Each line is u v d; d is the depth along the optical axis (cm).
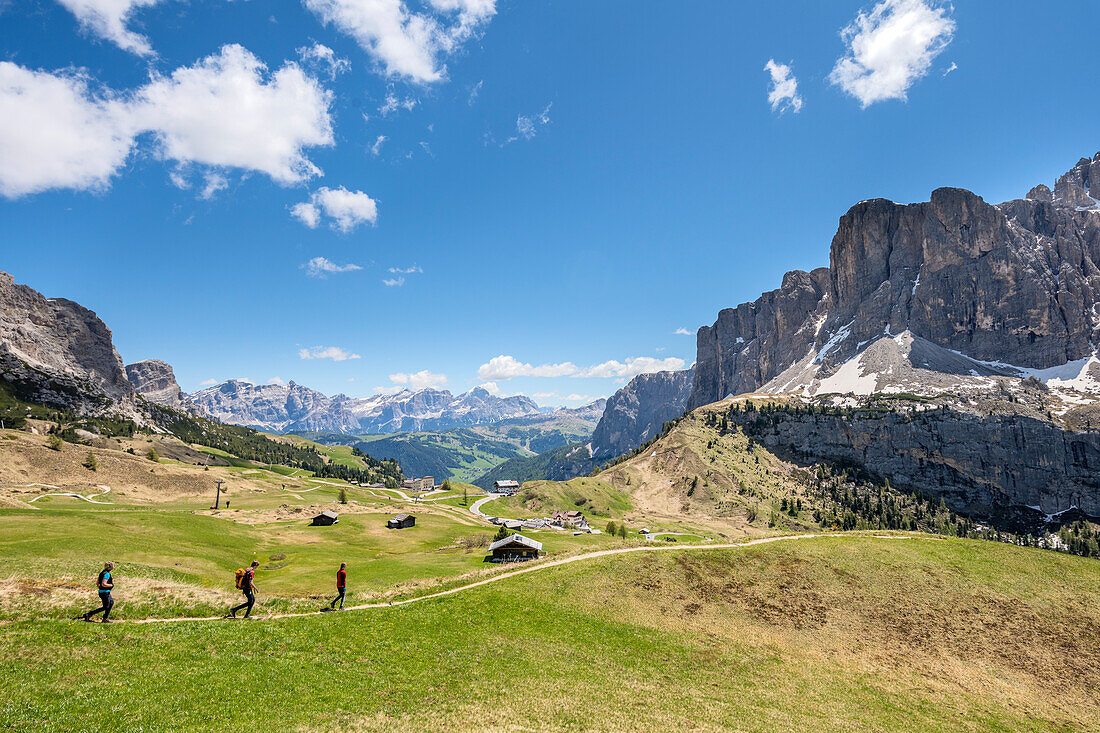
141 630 3130
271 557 8500
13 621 2955
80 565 4538
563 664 3759
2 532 6375
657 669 3950
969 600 5909
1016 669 4825
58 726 1916
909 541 7362
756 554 6619
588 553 6631
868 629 5303
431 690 2958
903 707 3900
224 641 3167
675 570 6056
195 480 18850
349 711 2511
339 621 3931
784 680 4084
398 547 11300
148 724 2052
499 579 5591
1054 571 6600
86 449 17762
